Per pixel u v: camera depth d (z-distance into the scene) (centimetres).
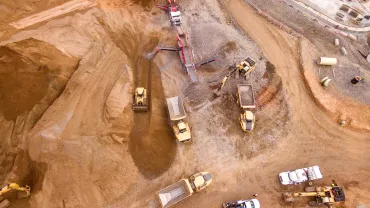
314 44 3072
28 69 2411
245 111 2456
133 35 2952
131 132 2361
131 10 3133
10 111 2312
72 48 2691
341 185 2288
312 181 2289
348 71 2875
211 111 2577
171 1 3231
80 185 2123
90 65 2623
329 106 2611
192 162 2336
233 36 2991
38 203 2070
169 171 2289
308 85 2714
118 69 2634
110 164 2195
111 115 2325
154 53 2834
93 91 2467
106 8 3055
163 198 2073
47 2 3014
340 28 3288
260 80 2738
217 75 2753
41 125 2256
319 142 2462
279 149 2422
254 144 2433
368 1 3441
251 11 3253
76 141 2180
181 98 2628
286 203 2205
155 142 2334
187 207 2172
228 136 2466
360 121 2561
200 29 3012
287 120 2558
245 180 2283
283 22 3225
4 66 2391
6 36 2680
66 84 2480
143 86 2619
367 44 3191
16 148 2216
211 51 2892
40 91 2388
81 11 2966
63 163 2134
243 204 2103
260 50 2933
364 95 2730
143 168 2264
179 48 2778
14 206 2059
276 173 2317
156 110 2502
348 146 2450
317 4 3431
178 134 2344
